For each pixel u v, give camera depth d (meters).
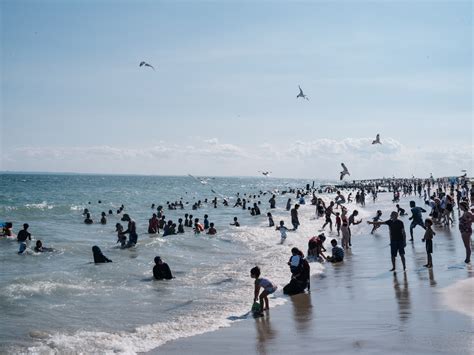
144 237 29.00
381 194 97.12
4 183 137.88
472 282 13.34
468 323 9.45
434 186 102.69
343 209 23.27
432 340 8.45
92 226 35.88
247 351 8.54
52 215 45.00
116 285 15.11
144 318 11.17
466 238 16.41
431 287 12.99
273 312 11.43
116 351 8.76
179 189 126.00
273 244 26.38
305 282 13.56
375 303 11.59
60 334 9.87
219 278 16.36
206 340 9.31
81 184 150.75
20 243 24.27
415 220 23.00
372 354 7.91
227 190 131.00
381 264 17.81
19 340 9.38
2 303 12.09
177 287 14.86
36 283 14.39
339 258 19.00
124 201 70.00
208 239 26.94
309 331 9.61
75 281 15.27
